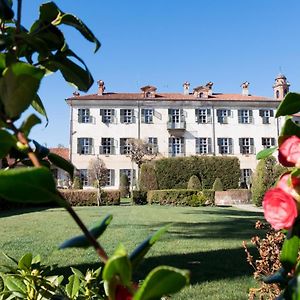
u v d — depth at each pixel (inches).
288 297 27.4
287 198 26.9
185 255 253.9
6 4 31.6
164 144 1369.3
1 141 24.5
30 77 25.1
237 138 1392.7
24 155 34.9
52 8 34.8
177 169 1195.9
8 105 25.4
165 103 1385.3
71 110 1348.4
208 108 1397.6
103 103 1362.0
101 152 1344.7
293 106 32.8
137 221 496.1
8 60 29.3
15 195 23.3
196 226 442.0
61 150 1478.8
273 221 27.3
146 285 19.9
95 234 26.9
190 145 1376.7
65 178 1147.3
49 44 36.5
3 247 289.4
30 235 365.1
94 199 953.5
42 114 40.6
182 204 931.3
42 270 55.8
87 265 216.8
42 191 23.7
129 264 21.1
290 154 31.0
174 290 20.5
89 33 35.0
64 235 364.2
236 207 887.7
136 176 1357.0
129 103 1370.6
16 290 51.9
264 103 1406.3
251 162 1386.6
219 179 1144.2
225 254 257.9
